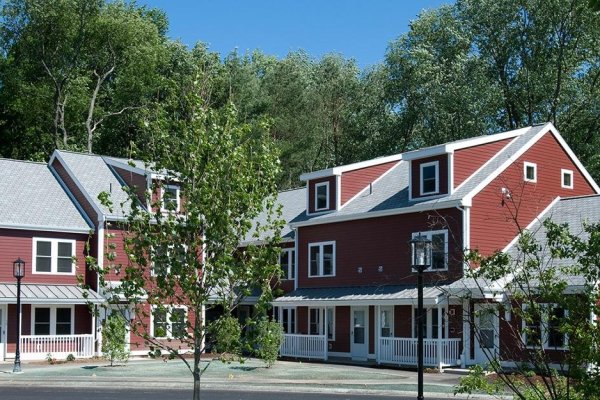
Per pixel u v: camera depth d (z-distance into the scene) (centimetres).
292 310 4309
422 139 5694
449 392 2372
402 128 5691
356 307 3806
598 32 4775
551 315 924
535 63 5053
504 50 5203
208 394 2433
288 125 6506
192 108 1199
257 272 1173
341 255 3900
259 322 1216
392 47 5778
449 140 5266
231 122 1193
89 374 2991
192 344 1200
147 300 1177
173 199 1166
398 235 3597
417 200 3556
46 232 3947
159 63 6088
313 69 7644
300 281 4138
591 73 5084
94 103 5919
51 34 5572
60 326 3912
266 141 1244
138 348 3919
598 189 3809
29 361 3694
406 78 5616
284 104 6650
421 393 1722
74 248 4019
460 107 5097
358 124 6266
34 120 5775
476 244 3294
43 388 2617
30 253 3903
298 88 6738
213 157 1162
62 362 3634
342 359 3791
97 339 3938
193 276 1133
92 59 5912
